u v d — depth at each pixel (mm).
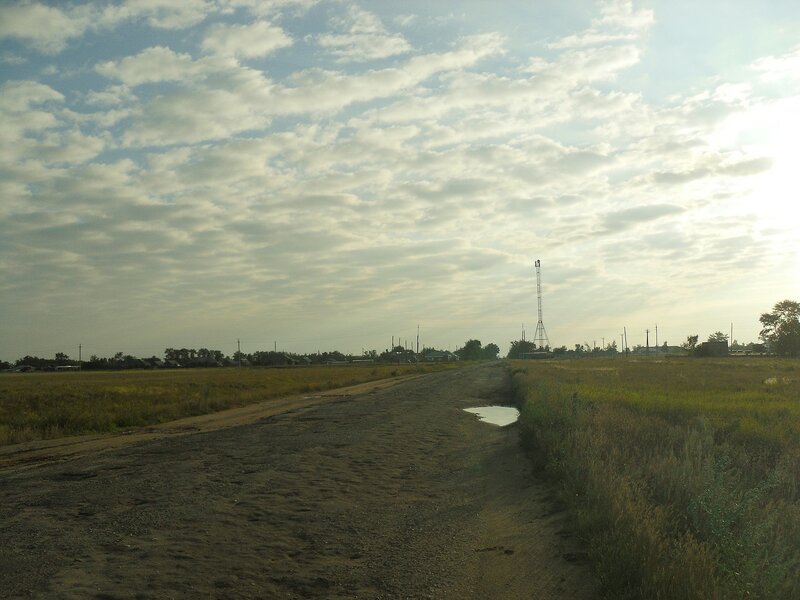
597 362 114312
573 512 8852
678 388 34969
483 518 9914
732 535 6543
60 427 25766
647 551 6211
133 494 11469
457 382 57062
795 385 38406
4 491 12180
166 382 67812
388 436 19719
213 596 6473
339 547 8281
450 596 6625
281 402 39281
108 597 6387
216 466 14430
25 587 6660
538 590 6719
